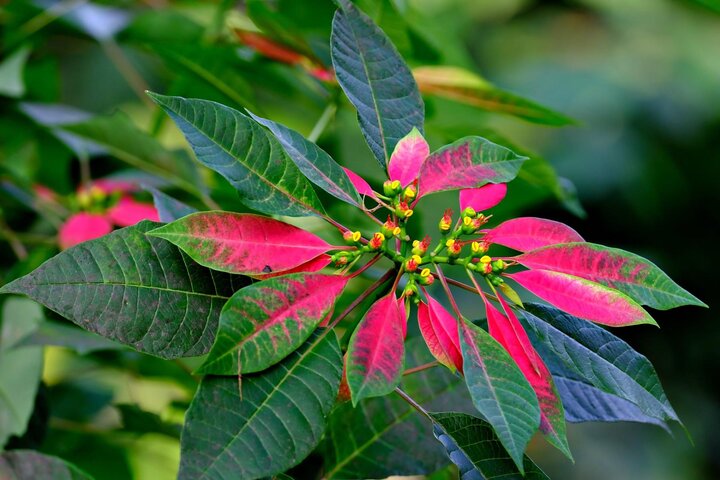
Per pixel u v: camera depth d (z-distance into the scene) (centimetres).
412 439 131
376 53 124
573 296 115
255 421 111
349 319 144
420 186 119
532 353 115
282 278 113
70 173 161
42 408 137
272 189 115
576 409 124
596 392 125
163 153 150
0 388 134
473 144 120
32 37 170
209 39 158
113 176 154
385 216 144
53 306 111
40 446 137
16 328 139
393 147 122
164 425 147
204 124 114
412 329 140
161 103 113
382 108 123
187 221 113
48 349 168
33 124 161
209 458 109
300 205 116
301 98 165
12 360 135
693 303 114
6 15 163
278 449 110
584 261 116
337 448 130
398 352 113
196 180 150
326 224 147
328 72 147
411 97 124
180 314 114
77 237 149
